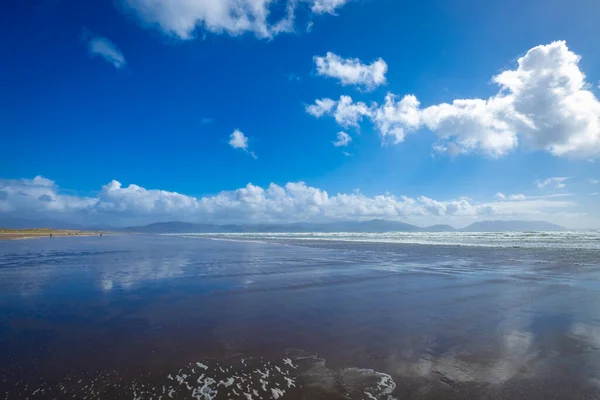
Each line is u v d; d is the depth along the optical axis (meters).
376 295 11.07
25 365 5.36
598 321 7.88
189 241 59.34
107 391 4.49
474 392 4.49
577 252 25.77
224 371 5.16
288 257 24.55
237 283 13.41
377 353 5.93
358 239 60.78
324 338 6.76
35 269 17.73
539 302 9.90
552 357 5.71
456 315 8.52
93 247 37.66
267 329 7.36
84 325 7.64
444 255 25.05
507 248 30.86
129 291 11.79
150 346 6.26
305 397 4.35
